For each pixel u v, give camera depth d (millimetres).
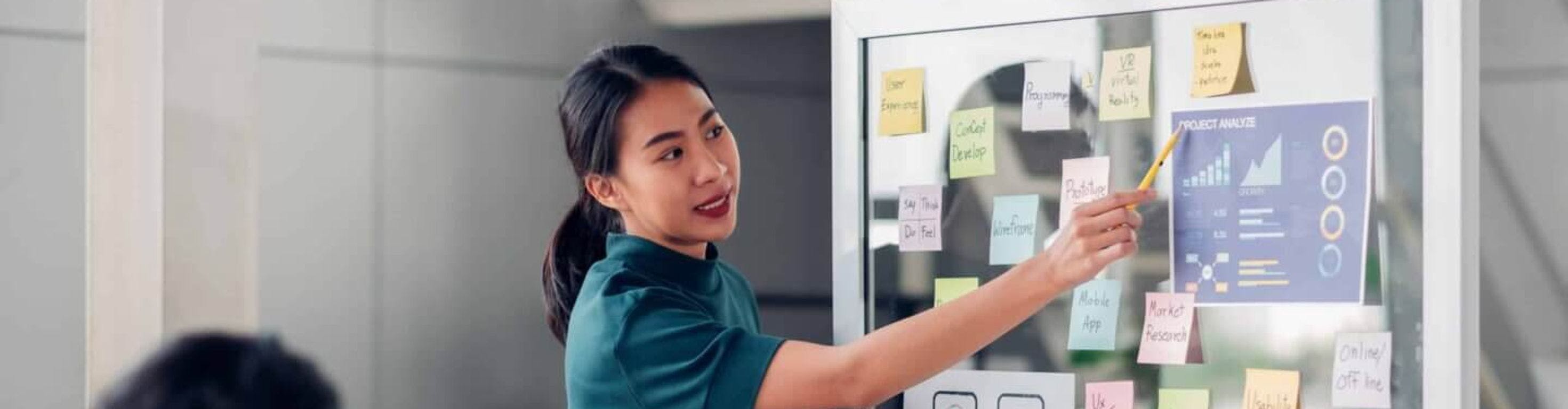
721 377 1895
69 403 2752
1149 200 1977
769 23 3137
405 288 2891
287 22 2771
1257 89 1947
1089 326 2078
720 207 2191
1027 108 2127
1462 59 1812
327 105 2818
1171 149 1990
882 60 2264
